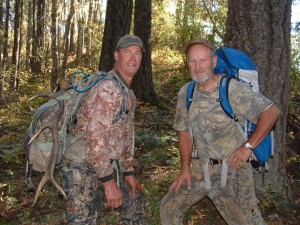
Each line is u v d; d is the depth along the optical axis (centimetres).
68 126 296
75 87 290
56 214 443
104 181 282
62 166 299
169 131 782
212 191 329
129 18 1012
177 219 347
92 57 1838
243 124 310
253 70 327
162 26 1725
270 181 426
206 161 322
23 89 1515
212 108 308
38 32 1866
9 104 1260
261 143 312
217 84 307
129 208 338
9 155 653
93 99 283
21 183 542
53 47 1385
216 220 420
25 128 915
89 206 296
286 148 560
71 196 293
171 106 1075
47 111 300
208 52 300
